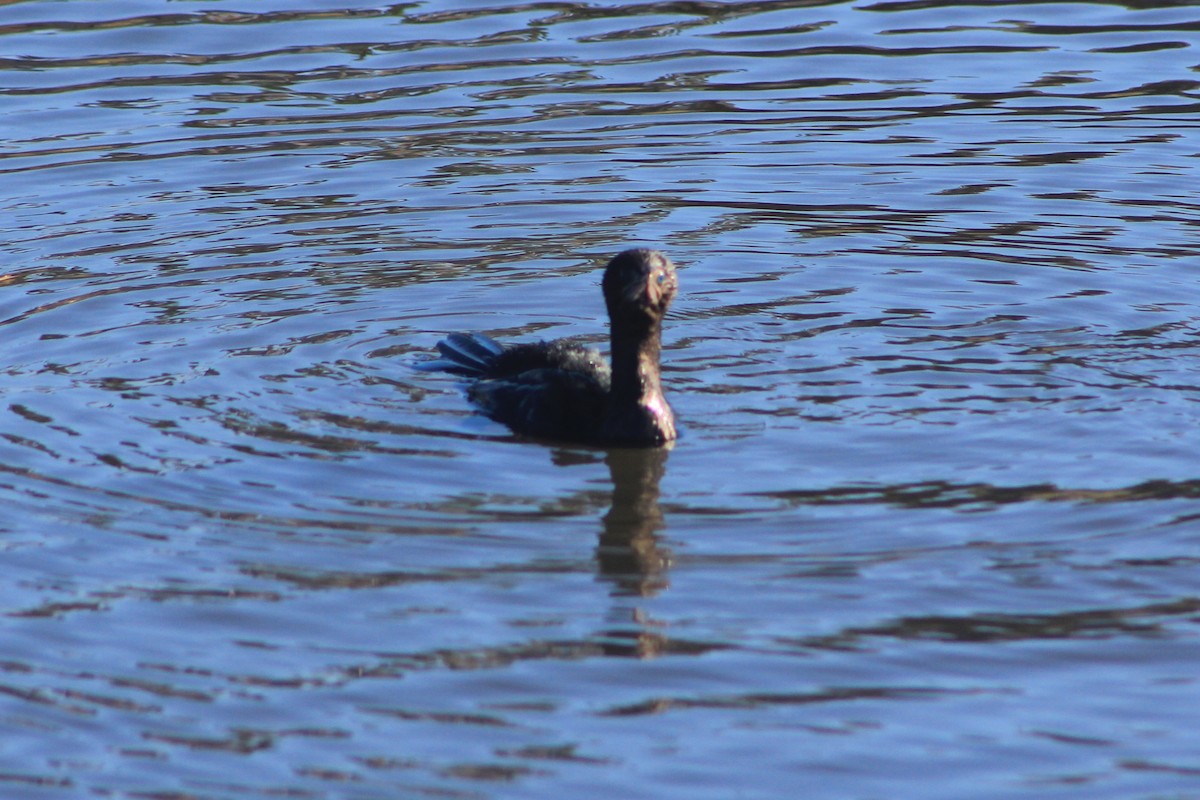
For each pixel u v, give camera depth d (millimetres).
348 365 14570
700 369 14445
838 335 15211
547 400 13109
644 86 22609
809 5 26266
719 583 10547
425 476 12211
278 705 9227
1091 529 11188
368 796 8406
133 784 8516
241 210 18703
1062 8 25844
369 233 18047
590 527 11359
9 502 11695
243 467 12328
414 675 9516
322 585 10562
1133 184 19156
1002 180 19391
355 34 24781
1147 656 9609
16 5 26000
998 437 12820
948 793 8406
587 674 9523
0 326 15281
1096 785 8438
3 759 8727
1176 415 13133
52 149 20406
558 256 17438
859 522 11375
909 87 22500
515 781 8523
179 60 23641
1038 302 15914
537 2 26359
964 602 10258
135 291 16281
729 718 9078
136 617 10156
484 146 20688
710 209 18719
